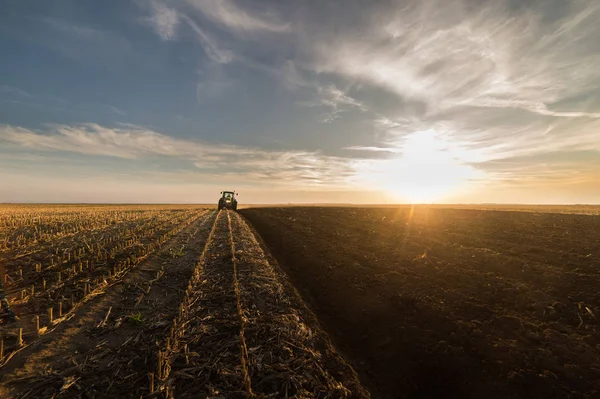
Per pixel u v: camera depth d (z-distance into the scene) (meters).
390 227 25.47
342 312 9.29
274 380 5.46
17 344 6.09
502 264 12.27
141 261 12.80
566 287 9.33
